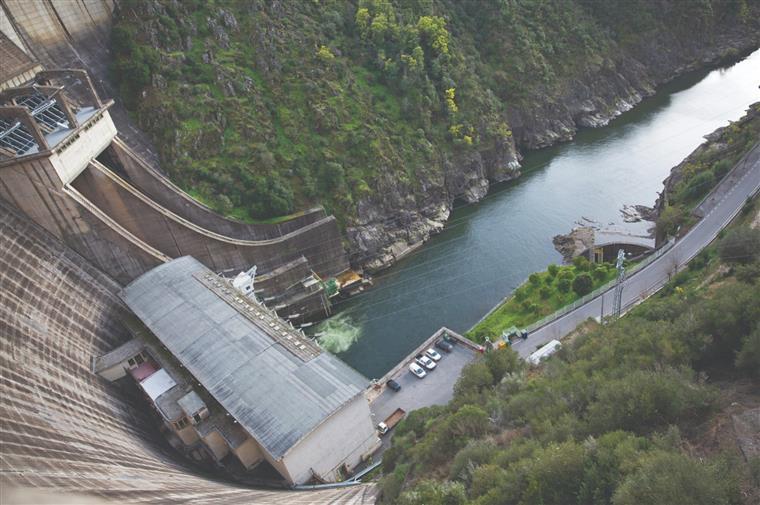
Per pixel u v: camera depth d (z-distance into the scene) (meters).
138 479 53.47
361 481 67.06
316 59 131.62
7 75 94.00
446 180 140.50
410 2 154.62
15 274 80.62
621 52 184.50
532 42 169.75
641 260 104.69
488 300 108.81
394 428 77.81
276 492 62.03
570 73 172.12
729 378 47.94
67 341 79.94
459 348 90.88
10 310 75.62
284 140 121.25
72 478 46.75
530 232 127.62
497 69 164.50
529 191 143.25
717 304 53.94
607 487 38.09
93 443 61.09
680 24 193.62
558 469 40.72
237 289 88.69
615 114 173.00
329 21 140.50
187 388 74.19
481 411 57.22
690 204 112.69
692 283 82.06
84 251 93.50
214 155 114.88
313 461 66.56
